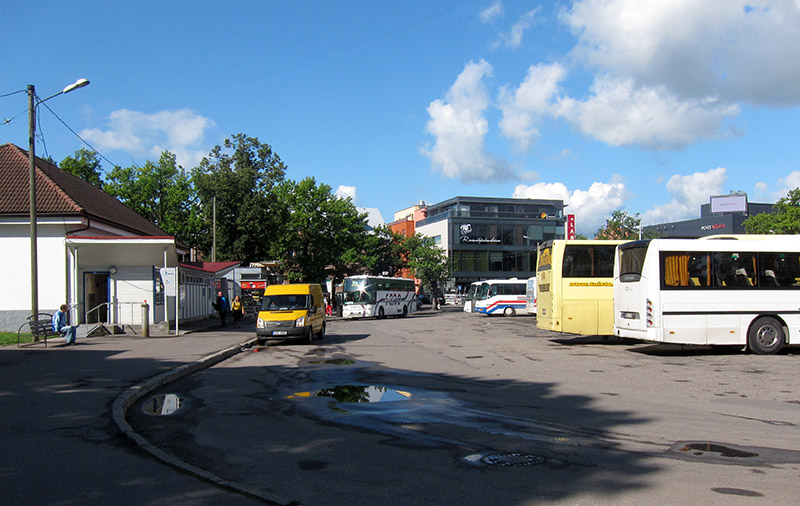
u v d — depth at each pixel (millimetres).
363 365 15328
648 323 16062
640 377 12484
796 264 16469
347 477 5738
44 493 5207
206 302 37812
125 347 18797
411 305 49750
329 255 60469
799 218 37250
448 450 6730
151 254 26891
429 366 14922
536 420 8305
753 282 16266
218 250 55062
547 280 20750
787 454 6477
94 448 6750
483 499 5078
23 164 29094
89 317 27219
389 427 7961
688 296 16031
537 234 82625
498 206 82812
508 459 6324
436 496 5164
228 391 11297
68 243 25906
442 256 66250
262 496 5102
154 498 5078
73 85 20469
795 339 16266
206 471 5836
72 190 30859
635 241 16828
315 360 16719
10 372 12828
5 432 7504
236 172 57438
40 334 19219
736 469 5922
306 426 8086
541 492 5250
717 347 18844
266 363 16141
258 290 43375
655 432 7535
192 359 15406
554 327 19891
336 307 52719
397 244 71312
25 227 26453
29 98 20969
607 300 19891
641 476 5691
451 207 84062
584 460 6258
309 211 60406
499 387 11367
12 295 26297
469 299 47031
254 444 7133
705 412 8773
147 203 55781
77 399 9625
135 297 27438
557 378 12500
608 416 8547
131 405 9844
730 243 16328
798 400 9742
